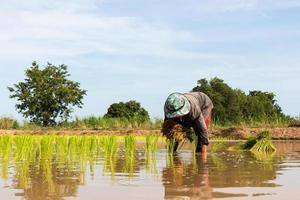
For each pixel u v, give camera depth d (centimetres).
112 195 390
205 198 371
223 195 386
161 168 652
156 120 3164
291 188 428
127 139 923
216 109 4131
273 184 458
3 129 3288
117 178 520
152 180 498
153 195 388
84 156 895
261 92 4994
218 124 2938
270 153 1073
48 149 966
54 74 4812
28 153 931
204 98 1186
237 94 4378
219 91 4247
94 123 3428
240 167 668
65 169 635
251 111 4500
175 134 1065
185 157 911
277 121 2722
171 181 488
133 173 580
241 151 1177
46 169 637
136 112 5125
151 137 1102
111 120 3384
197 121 1076
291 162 771
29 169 638
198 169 634
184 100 1077
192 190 416
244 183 467
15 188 439
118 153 1007
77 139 1120
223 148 1315
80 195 393
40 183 477
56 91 4734
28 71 4762
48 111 4775
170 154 1009
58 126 3716
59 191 418
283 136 2252
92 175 555
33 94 4725
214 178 515
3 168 653
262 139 1205
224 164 728
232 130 2414
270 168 647
